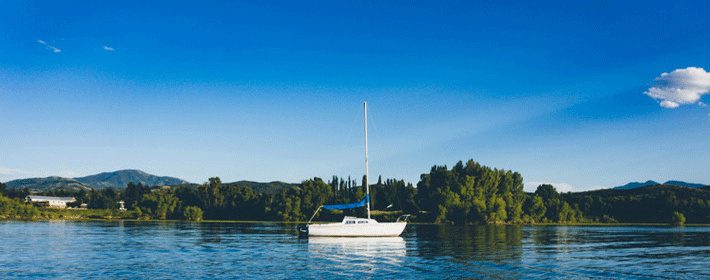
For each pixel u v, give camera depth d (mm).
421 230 95438
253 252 43781
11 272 31672
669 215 158250
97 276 30094
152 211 175000
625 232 88938
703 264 36094
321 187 167000
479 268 33281
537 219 156625
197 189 188250
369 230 59188
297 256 40469
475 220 141750
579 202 175875
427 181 158625
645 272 31953
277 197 165875
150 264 35531
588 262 36750
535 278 29344
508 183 156500
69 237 63719
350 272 31547
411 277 29594
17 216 155250
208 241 57406
